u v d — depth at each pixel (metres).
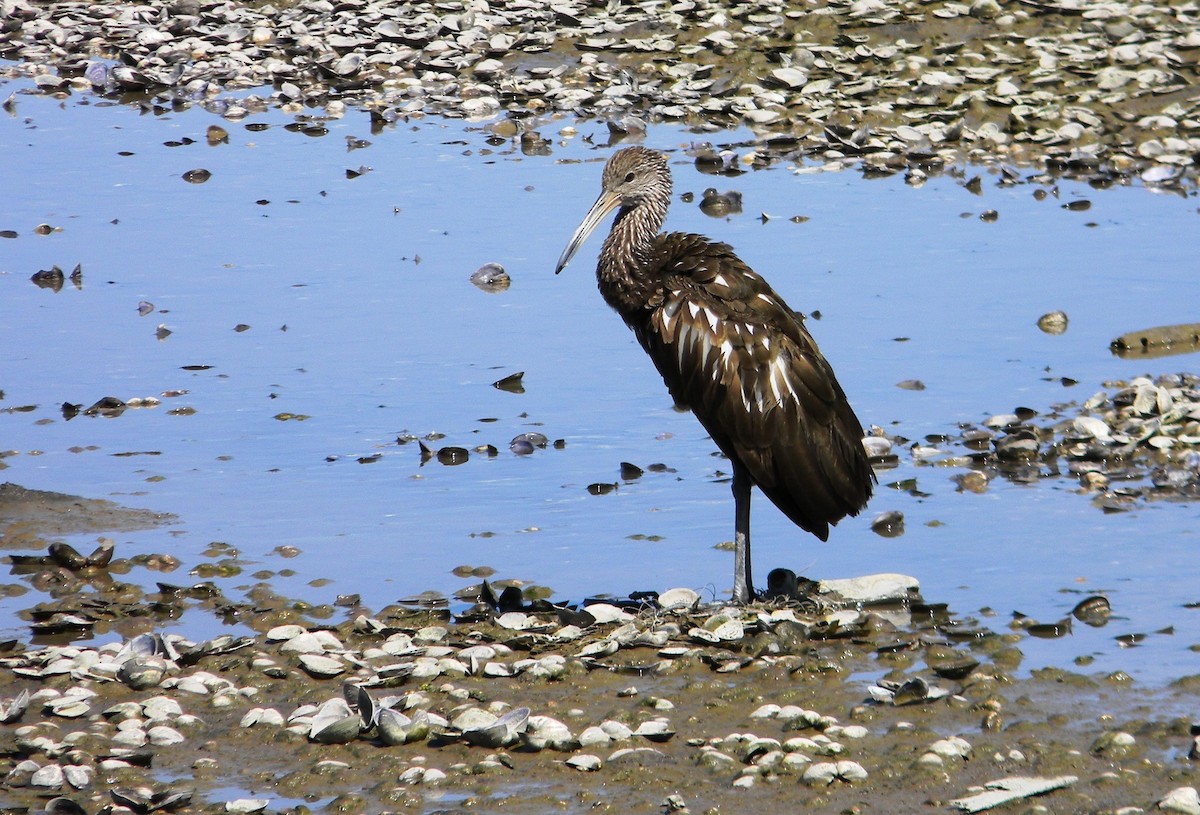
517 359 16.91
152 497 13.37
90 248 20.47
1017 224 21.02
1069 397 15.26
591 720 9.20
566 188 22.70
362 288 18.98
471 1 32.25
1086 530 12.23
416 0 32.97
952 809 7.93
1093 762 8.44
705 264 11.32
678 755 8.71
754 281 11.20
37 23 33.00
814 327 17.31
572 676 9.88
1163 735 8.70
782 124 25.94
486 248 20.30
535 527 12.71
